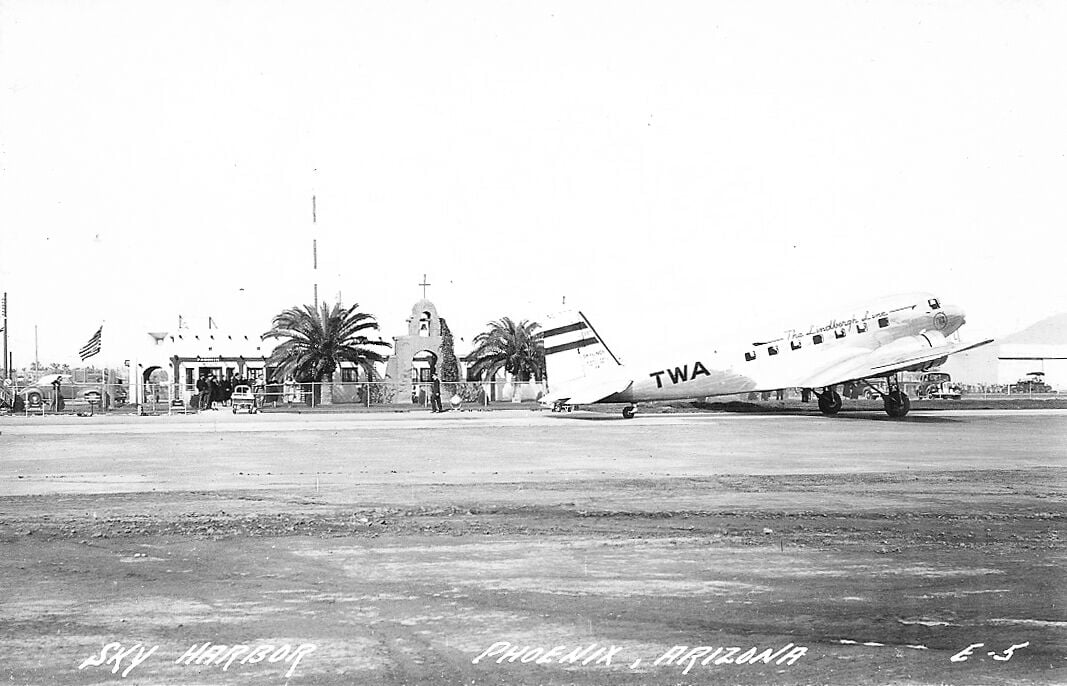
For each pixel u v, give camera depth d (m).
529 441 27.91
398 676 6.81
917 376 78.62
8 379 55.31
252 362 72.69
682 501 14.74
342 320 68.25
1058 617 8.19
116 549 10.95
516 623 8.02
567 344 41.50
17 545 11.27
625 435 30.41
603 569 9.84
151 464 21.14
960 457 22.05
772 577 9.49
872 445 25.73
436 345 75.50
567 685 6.50
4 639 7.61
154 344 71.81
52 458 22.78
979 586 9.15
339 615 8.26
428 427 35.66
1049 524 12.48
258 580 9.46
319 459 22.22
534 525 12.50
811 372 40.00
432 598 8.77
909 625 7.96
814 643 7.56
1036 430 32.06
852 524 12.49
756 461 21.28
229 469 19.92
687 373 39.94
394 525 12.54
